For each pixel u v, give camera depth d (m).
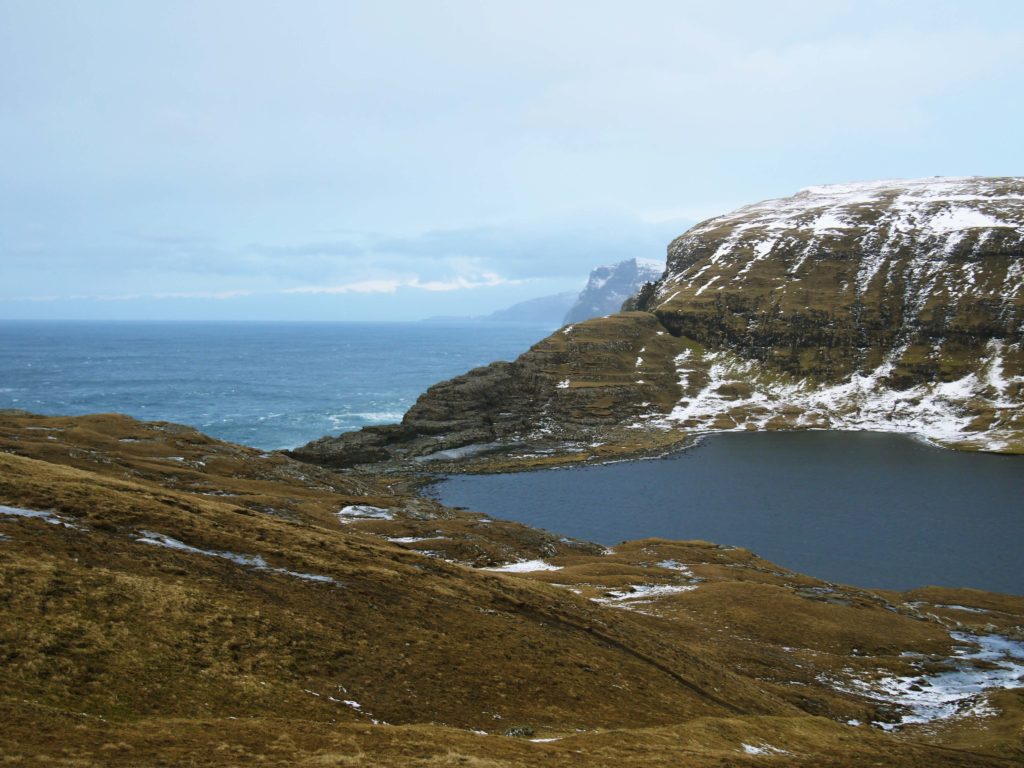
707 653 54.88
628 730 31.94
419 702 30.73
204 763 20.14
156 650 28.22
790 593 75.69
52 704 22.69
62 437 93.94
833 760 33.50
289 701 27.61
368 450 174.00
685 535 119.62
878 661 60.03
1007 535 118.50
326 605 37.69
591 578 76.50
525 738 28.97
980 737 44.84
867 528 122.75
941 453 185.50
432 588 45.75
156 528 41.16
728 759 29.20
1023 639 70.38
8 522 35.19
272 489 93.38
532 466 171.12
